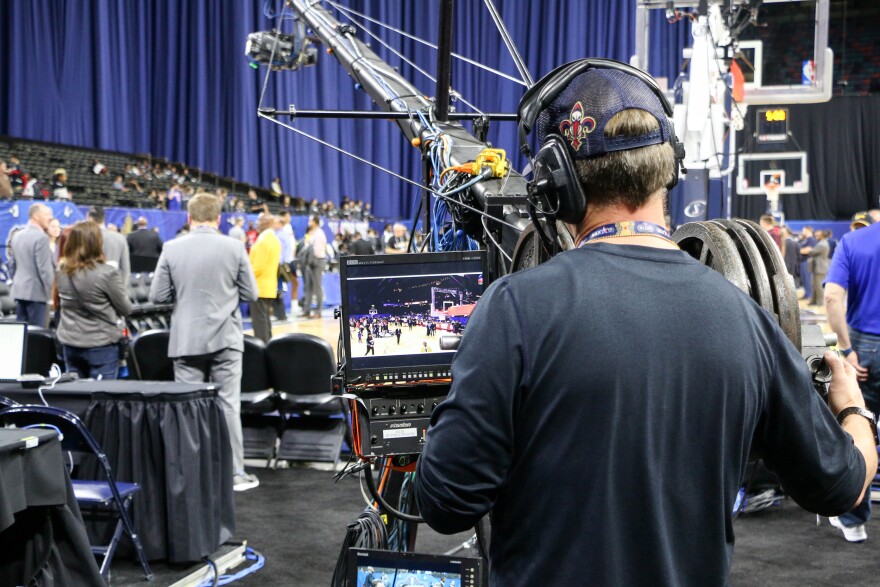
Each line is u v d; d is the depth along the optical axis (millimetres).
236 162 18016
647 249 1033
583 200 1064
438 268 1935
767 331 1068
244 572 3494
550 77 1140
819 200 19672
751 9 7137
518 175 2299
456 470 976
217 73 17922
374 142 19203
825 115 19531
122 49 16922
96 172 13094
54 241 6992
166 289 4395
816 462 1048
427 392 1892
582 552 964
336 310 1925
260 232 7723
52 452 2697
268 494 4590
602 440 963
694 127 5891
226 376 4504
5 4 15914
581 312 982
